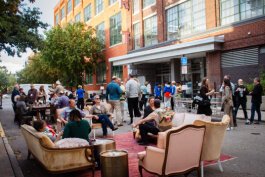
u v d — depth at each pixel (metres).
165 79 26.55
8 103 39.84
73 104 10.68
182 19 22.83
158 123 8.88
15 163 7.36
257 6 17.03
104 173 5.43
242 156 7.38
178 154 5.26
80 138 6.50
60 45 32.09
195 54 20.61
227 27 18.56
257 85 12.34
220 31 19.09
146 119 8.87
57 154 5.75
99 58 35.44
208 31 19.98
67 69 33.00
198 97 11.16
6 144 9.63
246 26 17.38
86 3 41.62
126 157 5.50
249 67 17.39
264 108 15.51
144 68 27.41
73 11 47.25
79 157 5.93
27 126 7.50
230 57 18.52
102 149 6.68
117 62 28.48
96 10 38.56
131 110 13.55
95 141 6.96
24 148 9.25
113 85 13.05
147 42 27.12
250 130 10.84
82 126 6.80
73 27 32.88
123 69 29.98
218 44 18.64
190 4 21.97
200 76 22.16
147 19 27.11
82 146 5.95
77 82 33.59
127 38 29.41
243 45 17.55
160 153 5.19
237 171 6.23
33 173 6.66
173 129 5.13
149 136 9.12
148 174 6.17
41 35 22.19
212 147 6.03
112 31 33.84
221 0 19.39
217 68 19.14
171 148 5.13
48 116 15.42
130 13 29.33
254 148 8.14
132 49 29.25
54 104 14.96
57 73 37.72
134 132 10.02
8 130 13.17
